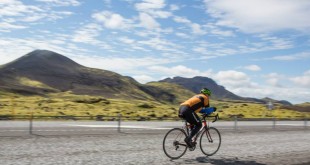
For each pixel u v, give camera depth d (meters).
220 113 65.81
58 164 8.72
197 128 9.87
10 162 8.87
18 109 68.94
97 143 13.33
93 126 24.00
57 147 11.84
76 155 10.20
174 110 90.31
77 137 15.32
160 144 13.59
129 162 9.28
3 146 11.80
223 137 17.47
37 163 8.78
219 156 10.79
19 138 14.42
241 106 96.12
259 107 93.25
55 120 36.19
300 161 10.39
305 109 102.94
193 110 9.77
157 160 9.72
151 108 94.75
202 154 11.05
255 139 16.97
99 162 9.14
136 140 14.81
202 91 9.95
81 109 75.94
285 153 12.10
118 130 19.48
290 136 19.55
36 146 12.00
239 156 10.93
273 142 15.81
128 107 93.69
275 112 77.00
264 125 31.81
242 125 31.64
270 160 10.35
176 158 10.04
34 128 20.98
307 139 17.98
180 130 10.09
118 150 11.54
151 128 22.80
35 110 66.81
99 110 73.25
